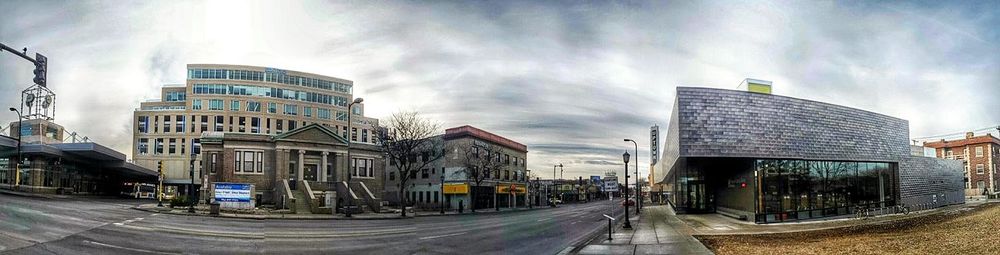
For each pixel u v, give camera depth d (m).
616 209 69.00
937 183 53.28
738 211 36.75
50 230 21.97
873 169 41.88
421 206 69.12
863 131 40.00
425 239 22.89
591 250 18.86
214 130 99.38
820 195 36.62
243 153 52.50
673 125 39.97
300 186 51.56
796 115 35.50
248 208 42.59
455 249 19.64
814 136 36.19
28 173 56.59
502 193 78.81
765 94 34.62
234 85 101.81
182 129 99.12
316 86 109.44
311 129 55.47
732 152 33.25
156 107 105.25
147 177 94.25
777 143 34.38
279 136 53.09
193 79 100.56
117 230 22.95
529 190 91.88
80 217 28.98
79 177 68.81
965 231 20.09
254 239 21.12
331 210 45.50
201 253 16.95
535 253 18.84
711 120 33.41
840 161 38.62
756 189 33.78
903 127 46.19
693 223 32.97
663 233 25.56
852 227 27.62
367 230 27.16
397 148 64.81
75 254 16.14
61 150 59.38
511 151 84.69
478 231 28.11
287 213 43.41
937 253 15.22
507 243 22.03
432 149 69.62
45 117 70.56
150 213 36.78
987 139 90.12
